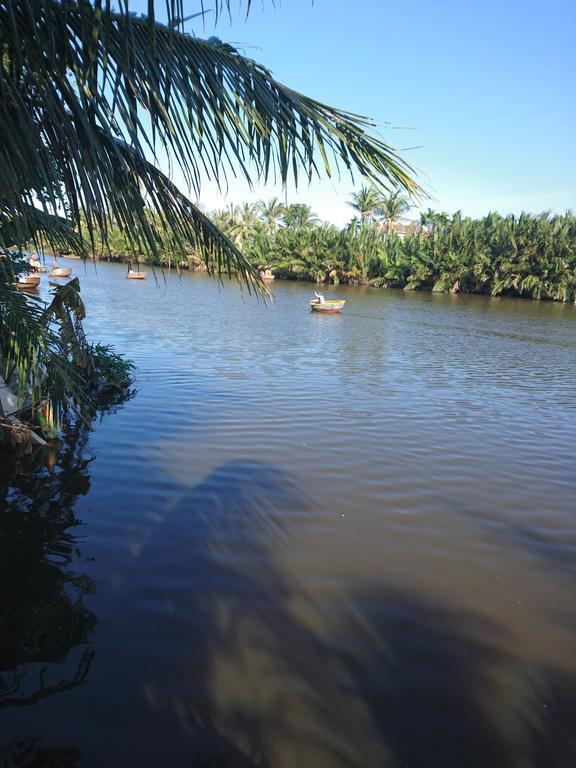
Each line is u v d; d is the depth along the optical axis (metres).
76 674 3.51
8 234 3.73
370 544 5.42
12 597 4.31
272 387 12.52
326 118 3.01
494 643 4.02
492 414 10.99
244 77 2.90
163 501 6.18
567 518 6.24
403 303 43.59
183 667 3.61
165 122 2.64
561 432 9.82
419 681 3.60
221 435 8.72
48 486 6.50
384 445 8.59
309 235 66.25
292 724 3.20
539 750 3.12
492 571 5.03
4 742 2.99
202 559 4.97
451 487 6.99
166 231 3.49
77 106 2.47
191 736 3.08
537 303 49.34
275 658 3.74
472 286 58.06
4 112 2.48
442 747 3.11
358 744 3.09
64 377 7.01
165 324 23.59
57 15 2.35
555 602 4.59
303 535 5.53
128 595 4.38
